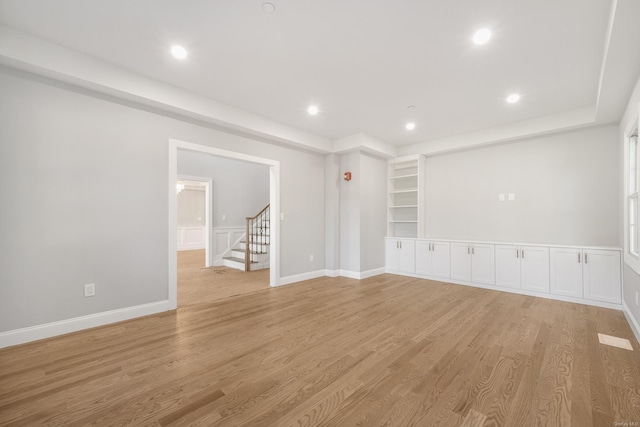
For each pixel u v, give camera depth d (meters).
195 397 1.80
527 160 4.56
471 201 5.14
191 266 6.88
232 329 2.92
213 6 2.10
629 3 1.76
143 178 3.30
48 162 2.71
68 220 2.82
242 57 2.78
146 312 3.33
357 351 2.44
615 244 3.85
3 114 2.50
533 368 2.15
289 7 2.11
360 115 4.21
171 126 3.54
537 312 3.45
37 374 2.06
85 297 2.91
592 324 3.05
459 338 2.70
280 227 4.86
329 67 2.94
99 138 3.00
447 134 5.07
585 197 4.07
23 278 2.58
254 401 1.76
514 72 2.98
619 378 2.00
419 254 5.46
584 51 2.58
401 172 6.21
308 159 5.37
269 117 4.32
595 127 4.00
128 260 3.19
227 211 7.41
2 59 2.40
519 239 4.61
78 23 2.30
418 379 2.01
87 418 1.61
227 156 4.11
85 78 2.74
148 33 2.43
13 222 2.54
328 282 5.08
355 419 1.60
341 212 5.66
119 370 2.12
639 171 2.64
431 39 2.47
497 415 1.63
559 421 1.58
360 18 2.23
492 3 2.05
